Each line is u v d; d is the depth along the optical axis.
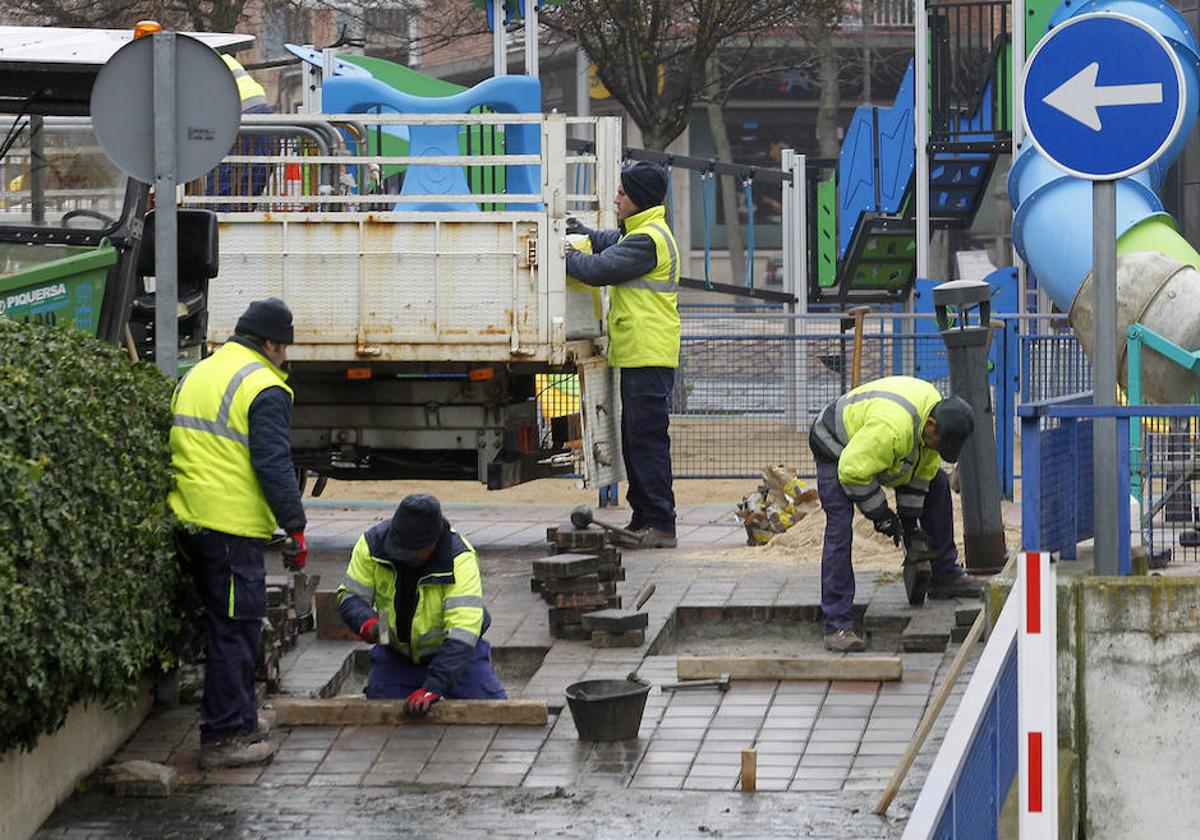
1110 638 15.20
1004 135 36.28
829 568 18.02
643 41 45.00
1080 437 17.28
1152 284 27.58
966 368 20.08
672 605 19.47
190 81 15.09
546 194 22.81
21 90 17.70
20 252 17.70
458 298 22.91
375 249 22.97
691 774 13.73
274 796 13.41
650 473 23.72
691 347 31.06
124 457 13.51
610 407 24.20
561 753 14.27
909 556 18.66
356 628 15.20
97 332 17.34
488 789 13.47
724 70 64.38
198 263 19.59
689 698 15.73
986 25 66.56
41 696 11.88
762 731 14.75
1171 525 17.86
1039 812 9.75
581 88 75.44
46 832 12.65
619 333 23.50
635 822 12.71
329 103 27.62
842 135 93.00
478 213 22.78
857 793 13.23
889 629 18.52
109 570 13.06
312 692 16.11
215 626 14.14
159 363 15.45
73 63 17.48
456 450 23.75
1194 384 26.78
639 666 16.88
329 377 23.80
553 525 26.72
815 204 42.50
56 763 13.08
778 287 91.44
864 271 42.97
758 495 24.62
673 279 23.50
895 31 82.19
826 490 18.03
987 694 9.62
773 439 30.92
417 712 14.85
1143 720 15.21
